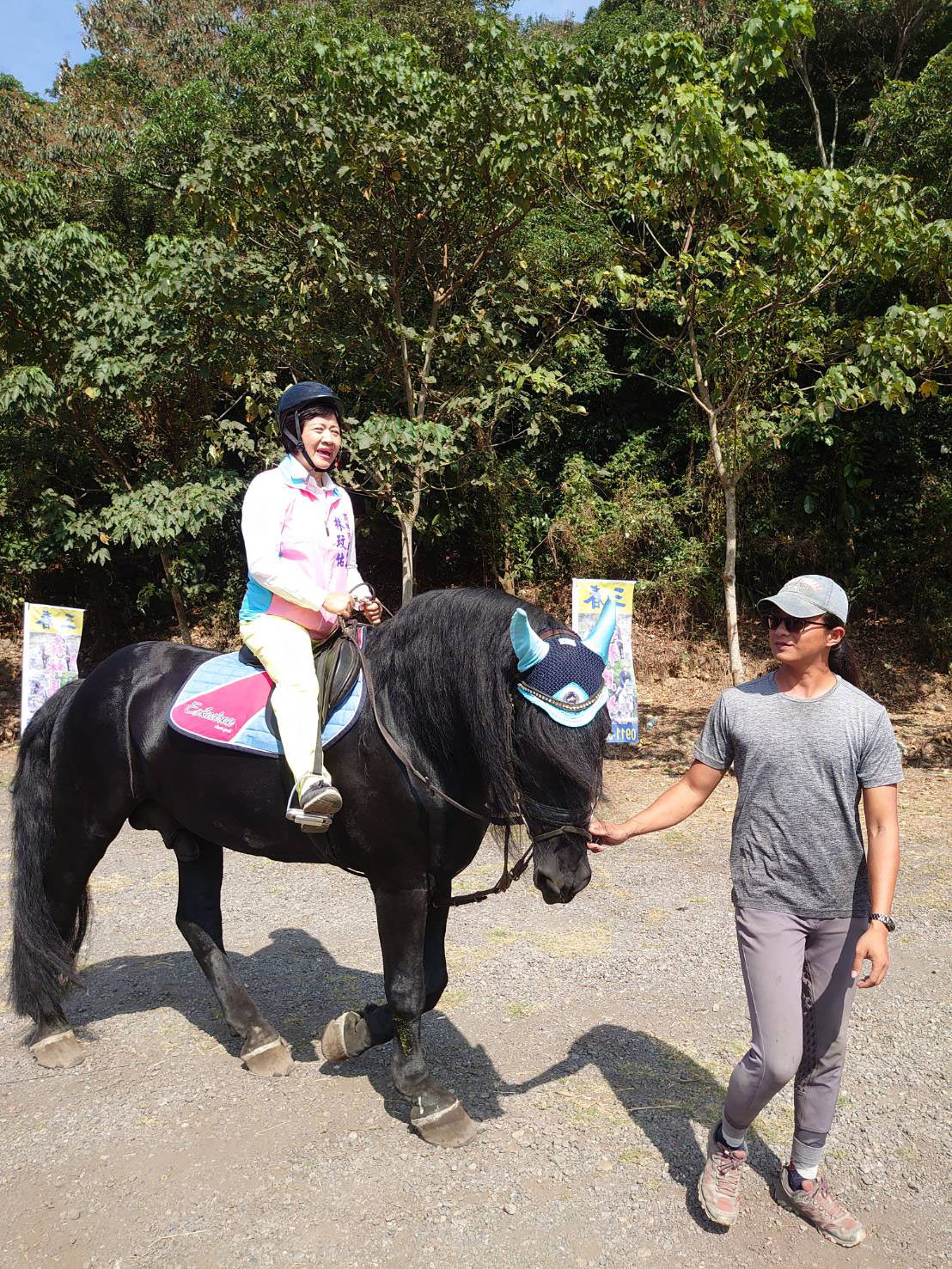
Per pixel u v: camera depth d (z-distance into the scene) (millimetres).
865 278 11219
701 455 12992
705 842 6113
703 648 12117
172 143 14070
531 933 4578
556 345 9055
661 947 4391
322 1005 3861
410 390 8875
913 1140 2855
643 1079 3225
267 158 8055
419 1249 2410
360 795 2846
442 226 8672
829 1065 2422
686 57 7281
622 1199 2598
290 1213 2553
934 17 13859
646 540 12797
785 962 2328
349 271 7973
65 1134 2947
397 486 9289
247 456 12180
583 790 2410
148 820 3537
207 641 14086
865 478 12328
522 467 12906
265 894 5324
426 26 14023
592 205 8188
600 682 2492
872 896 2246
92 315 9172
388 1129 2965
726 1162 2469
